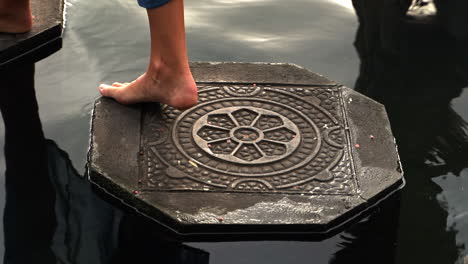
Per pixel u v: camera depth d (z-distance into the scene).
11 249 2.34
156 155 2.69
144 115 2.89
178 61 2.69
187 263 2.32
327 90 3.11
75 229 2.44
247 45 3.51
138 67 3.29
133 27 3.61
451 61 3.45
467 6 3.87
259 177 2.62
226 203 2.49
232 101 3.00
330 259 2.37
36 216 2.48
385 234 2.48
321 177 2.63
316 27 3.72
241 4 3.91
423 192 2.66
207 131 2.83
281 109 2.98
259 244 2.41
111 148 2.71
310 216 2.46
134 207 2.52
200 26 3.65
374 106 3.03
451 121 3.04
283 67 3.25
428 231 2.50
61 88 3.14
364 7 3.92
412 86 3.26
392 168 2.70
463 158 2.84
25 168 2.70
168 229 2.44
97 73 3.24
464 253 2.41
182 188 2.55
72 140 2.85
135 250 2.36
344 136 2.85
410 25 3.74
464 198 2.64
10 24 3.34
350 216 2.52
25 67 3.28
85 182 2.64
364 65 3.41
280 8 3.88
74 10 3.72
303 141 2.81
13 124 2.92
